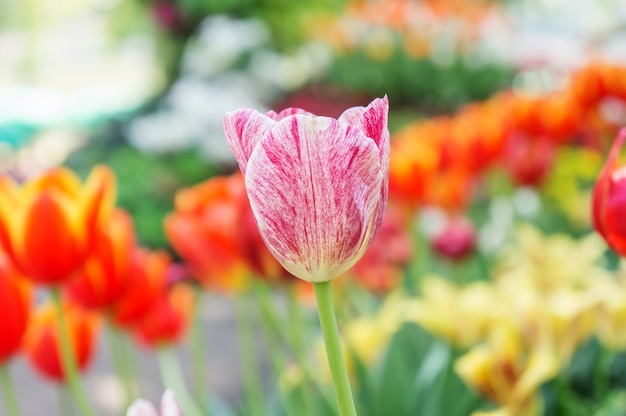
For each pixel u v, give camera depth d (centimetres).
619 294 73
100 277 70
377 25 408
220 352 215
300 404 92
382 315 95
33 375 215
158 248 311
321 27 429
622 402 84
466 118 140
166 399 43
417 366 111
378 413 96
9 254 59
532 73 404
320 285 42
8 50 768
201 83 409
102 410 183
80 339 73
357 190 41
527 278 85
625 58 299
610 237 51
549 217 165
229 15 440
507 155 141
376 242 121
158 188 335
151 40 459
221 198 85
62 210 59
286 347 127
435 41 400
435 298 83
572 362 103
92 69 731
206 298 263
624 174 51
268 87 422
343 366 42
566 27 502
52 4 781
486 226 165
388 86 411
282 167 40
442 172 130
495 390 70
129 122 418
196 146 364
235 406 176
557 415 95
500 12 438
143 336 86
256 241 73
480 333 80
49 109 464
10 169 394
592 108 145
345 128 40
